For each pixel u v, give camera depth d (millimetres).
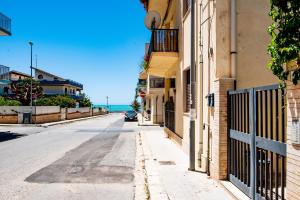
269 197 5551
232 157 7113
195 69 9703
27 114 33719
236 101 6988
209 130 8281
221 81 7328
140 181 8250
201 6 9281
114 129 28078
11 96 50188
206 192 6719
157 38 14773
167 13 18391
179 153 12648
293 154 4215
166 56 14711
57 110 42719
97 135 22172
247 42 7570
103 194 7004
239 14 7574
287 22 4086
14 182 8016
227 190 6699
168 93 21172
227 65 7539
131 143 17188
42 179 8375
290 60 4094
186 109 13461
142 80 48125
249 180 6160
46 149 14477
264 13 7629
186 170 9047
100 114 85000
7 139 19016
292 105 4250
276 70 4375
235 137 6844
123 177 8695
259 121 5930
